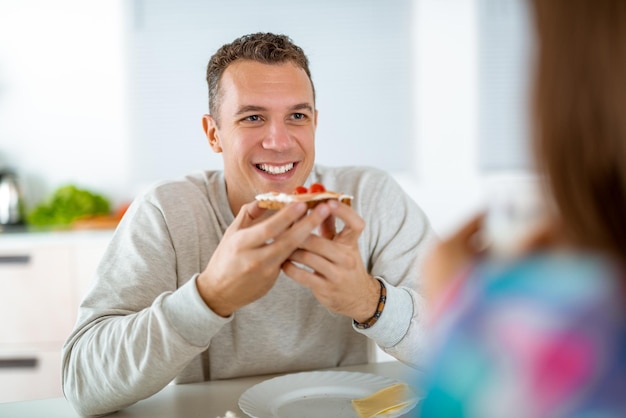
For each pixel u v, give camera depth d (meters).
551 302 0.41
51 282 2.86
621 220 0.41
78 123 3.45
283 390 1.11
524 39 0.44
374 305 1.11
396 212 1.51
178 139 3.52
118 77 3.44
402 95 3.50
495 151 3.50
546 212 0.44
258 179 1.38
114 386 1.04
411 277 1.41
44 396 2.88
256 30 3.48
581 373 0.38
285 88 1.33
